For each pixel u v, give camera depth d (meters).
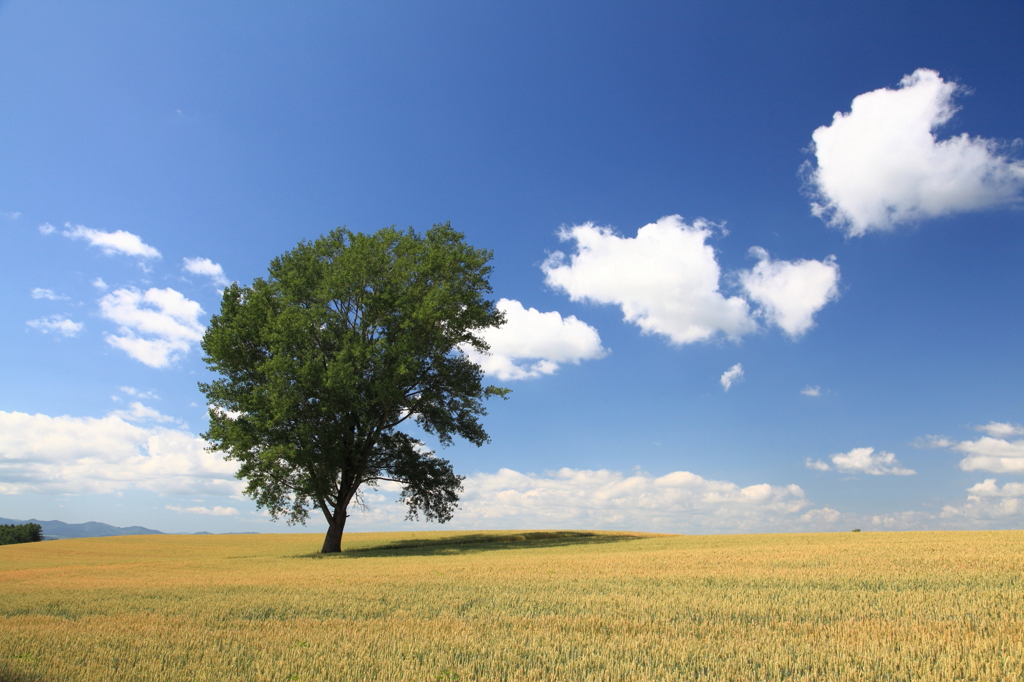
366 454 40.03
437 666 8.52
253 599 14.85
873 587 14.44
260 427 35.25
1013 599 12.22
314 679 7.99
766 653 8.77
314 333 36.47
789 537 36.66
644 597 13.89
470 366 41.00
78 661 9.08
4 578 23.16
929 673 7.73
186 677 8.20
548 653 9.12
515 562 24.34
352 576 20.08
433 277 38.91
